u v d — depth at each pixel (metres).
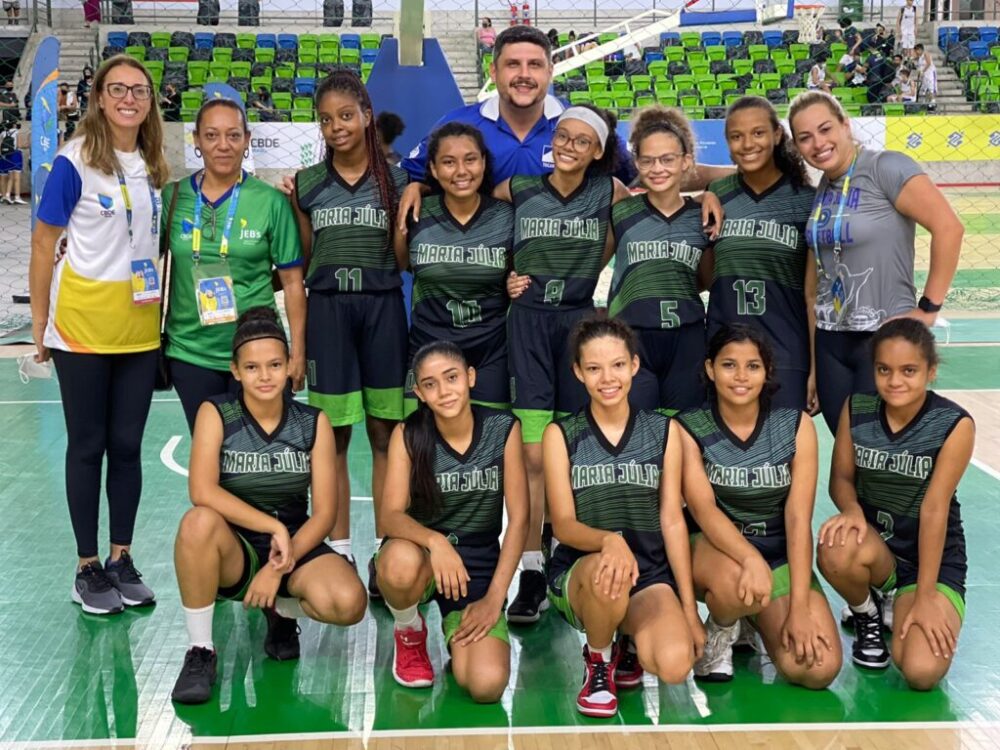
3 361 8.17
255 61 19.67
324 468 3.63
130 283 3.89
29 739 3.14
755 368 3.41
